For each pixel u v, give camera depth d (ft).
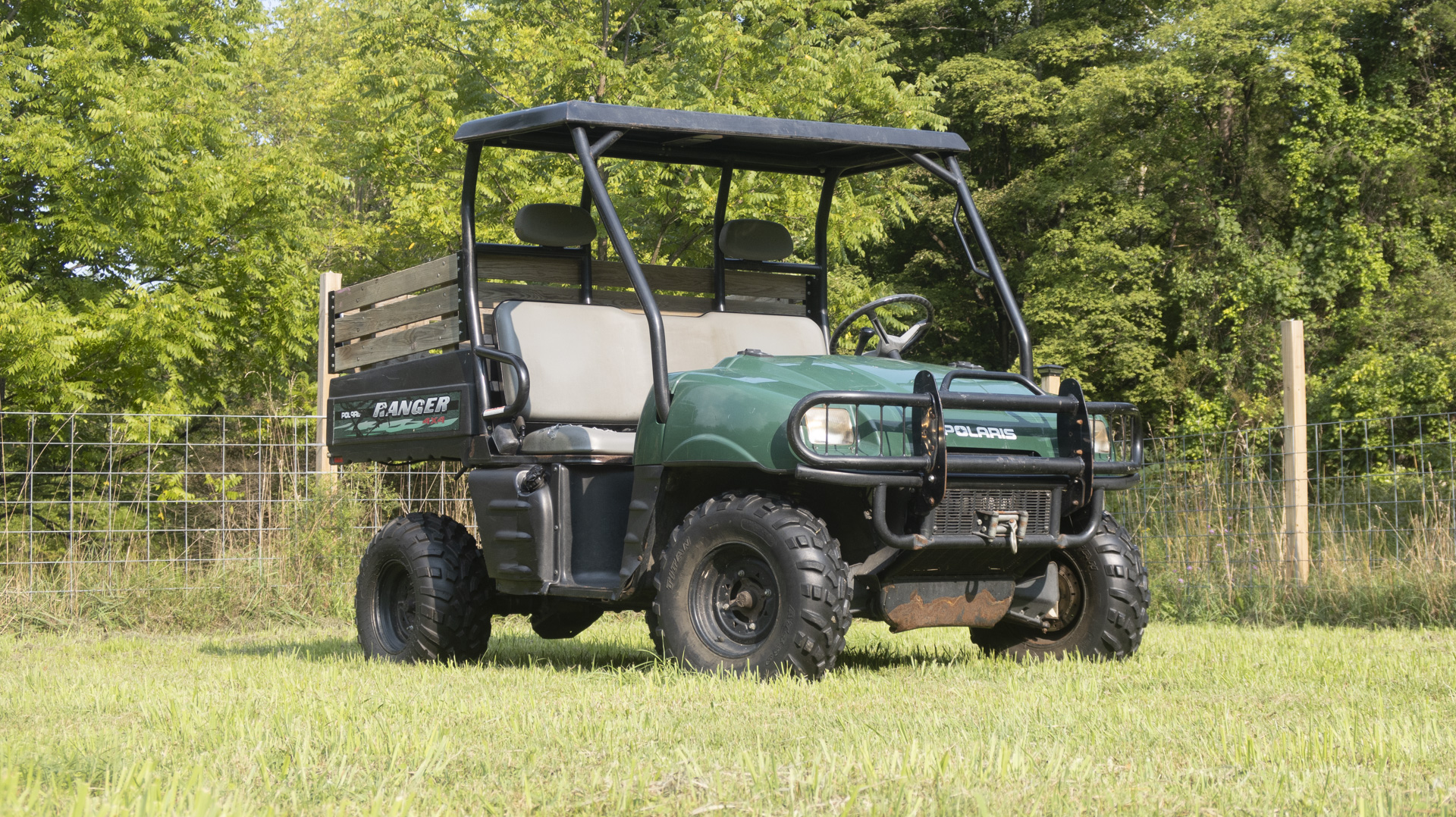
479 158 17.44
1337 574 25.62
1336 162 74.13
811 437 13.39
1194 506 28.78
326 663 17.35
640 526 14.92
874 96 52.85
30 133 46.75
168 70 51.55
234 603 26.73
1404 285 72.54
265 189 52.75
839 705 11.77
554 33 53.31
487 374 17.21
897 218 56.18
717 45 50.14
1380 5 73.05
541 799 7.58
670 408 14.76
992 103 81.30
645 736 9.95
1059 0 91.04
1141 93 75.82
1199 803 7.47
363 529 28.78
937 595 14.96
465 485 29.94
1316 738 9.46
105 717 11.50
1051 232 78.79
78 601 26.04
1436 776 8.30
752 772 8.02
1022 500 14.61
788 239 19.79
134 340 48.47
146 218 48.75
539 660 18.08
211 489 46.42
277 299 53.36
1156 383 74.64
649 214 50.29
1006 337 16.24
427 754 8.61
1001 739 9.52
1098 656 16.14
